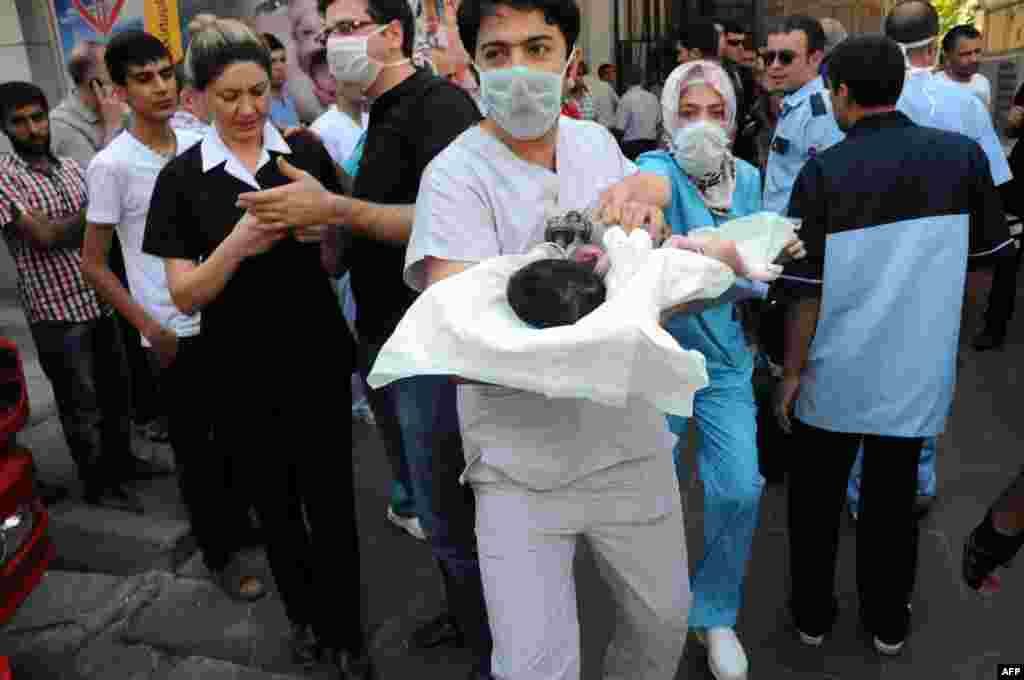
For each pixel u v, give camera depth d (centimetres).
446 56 390
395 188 231
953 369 235
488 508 171
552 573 169
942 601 288
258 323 227
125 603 309
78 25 623
